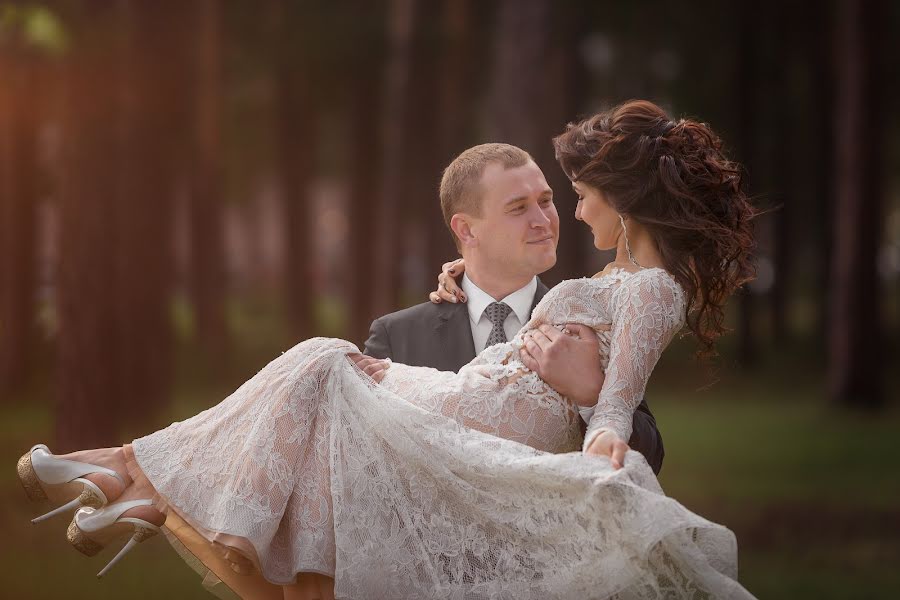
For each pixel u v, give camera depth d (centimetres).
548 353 605
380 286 3569
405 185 3566
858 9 3381
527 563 576
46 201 3403
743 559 1526
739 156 4475
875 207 3391
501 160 743
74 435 1970
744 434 2770
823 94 4797
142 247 2500
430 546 583
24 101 2817
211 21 3775
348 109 4297
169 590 1262
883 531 1686
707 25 4453
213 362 3844
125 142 2072
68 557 1408
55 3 1969
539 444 607
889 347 4978
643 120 642
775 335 5131
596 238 651
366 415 604
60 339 1986
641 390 590
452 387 614
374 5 3638
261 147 4784
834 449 2527
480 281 765
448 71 3534
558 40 2670
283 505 582
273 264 8412
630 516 538
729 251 624
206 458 605
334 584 577
